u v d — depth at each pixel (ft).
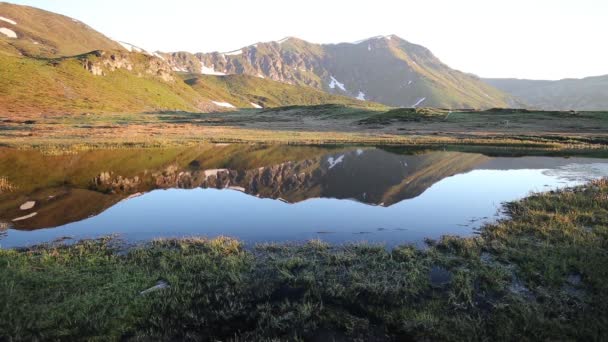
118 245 43.80
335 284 33.50
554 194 65.10
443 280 34.96
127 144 150.71
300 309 30.01
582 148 143.02
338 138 191.83
